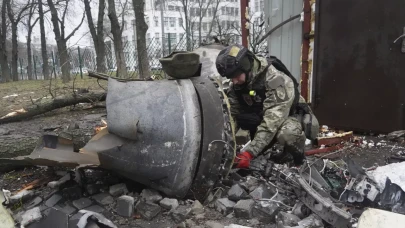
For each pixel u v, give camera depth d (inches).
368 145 166.7
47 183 122.1
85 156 98.0
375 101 178.4
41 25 923.4
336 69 188.7
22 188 121.4
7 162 129.1
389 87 173.3
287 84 115.0
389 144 167.5
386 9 167.9
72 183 115.9
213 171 97.5
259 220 94.9
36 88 493.0
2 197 100.9
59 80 661.9
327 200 88.8
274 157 132.6
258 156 125.6
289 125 117.8
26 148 137.7
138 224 94.2
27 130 191.9
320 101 197.3
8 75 950.4
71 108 282.5
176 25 1668.3
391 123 175.5
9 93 439.8
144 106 97.7
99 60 660.1
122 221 95.7
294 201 101.8
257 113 125.3
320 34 191.8
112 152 97.9
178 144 93.7
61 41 668.7
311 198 91.4
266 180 113.6
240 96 124.9
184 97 95.5
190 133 93.3
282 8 221.1
